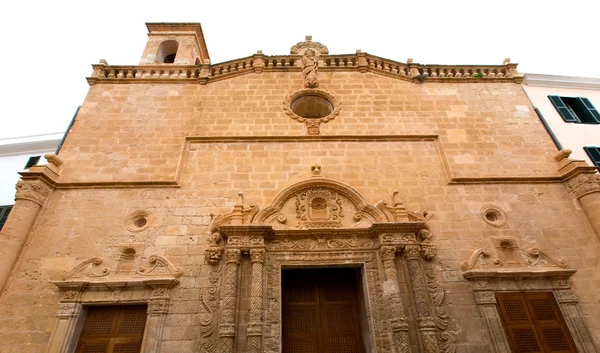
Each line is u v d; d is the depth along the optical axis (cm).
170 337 939
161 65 1595
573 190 1231
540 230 1162
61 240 1088
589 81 1709
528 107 1517
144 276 1027
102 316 997
